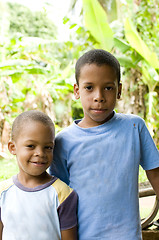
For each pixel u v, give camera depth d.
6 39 4.84
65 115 5.39
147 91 5.40
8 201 1.21
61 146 1.30
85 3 4.07
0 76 4.71
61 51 5.14
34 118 1.21
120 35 5.17
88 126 1.30
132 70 5.25
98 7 4.09
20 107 5.08
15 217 1.17
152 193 2.01
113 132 1.26
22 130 1.20
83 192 1.23
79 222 1.23
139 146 1.28
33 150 1.18
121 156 1.24
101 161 1.23
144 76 4.93
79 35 4.68
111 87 1.20
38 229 1.15
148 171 1.38
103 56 1.21
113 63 1.22
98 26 4.23
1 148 5.01
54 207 1.18
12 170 4.43
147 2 5.42
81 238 1.22
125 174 1.23
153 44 5.37
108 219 1.19
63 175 1.34
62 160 1.31
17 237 1.16
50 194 1.19
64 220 1.19
